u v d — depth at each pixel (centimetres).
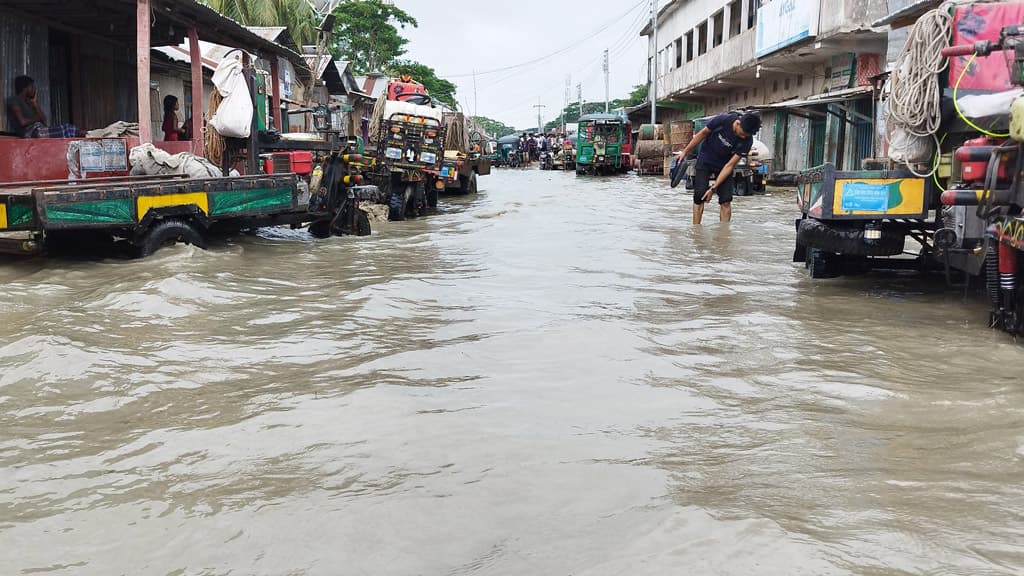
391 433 364
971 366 470
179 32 1306
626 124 4128
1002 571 240
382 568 249
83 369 459
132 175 966
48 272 759
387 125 1466
